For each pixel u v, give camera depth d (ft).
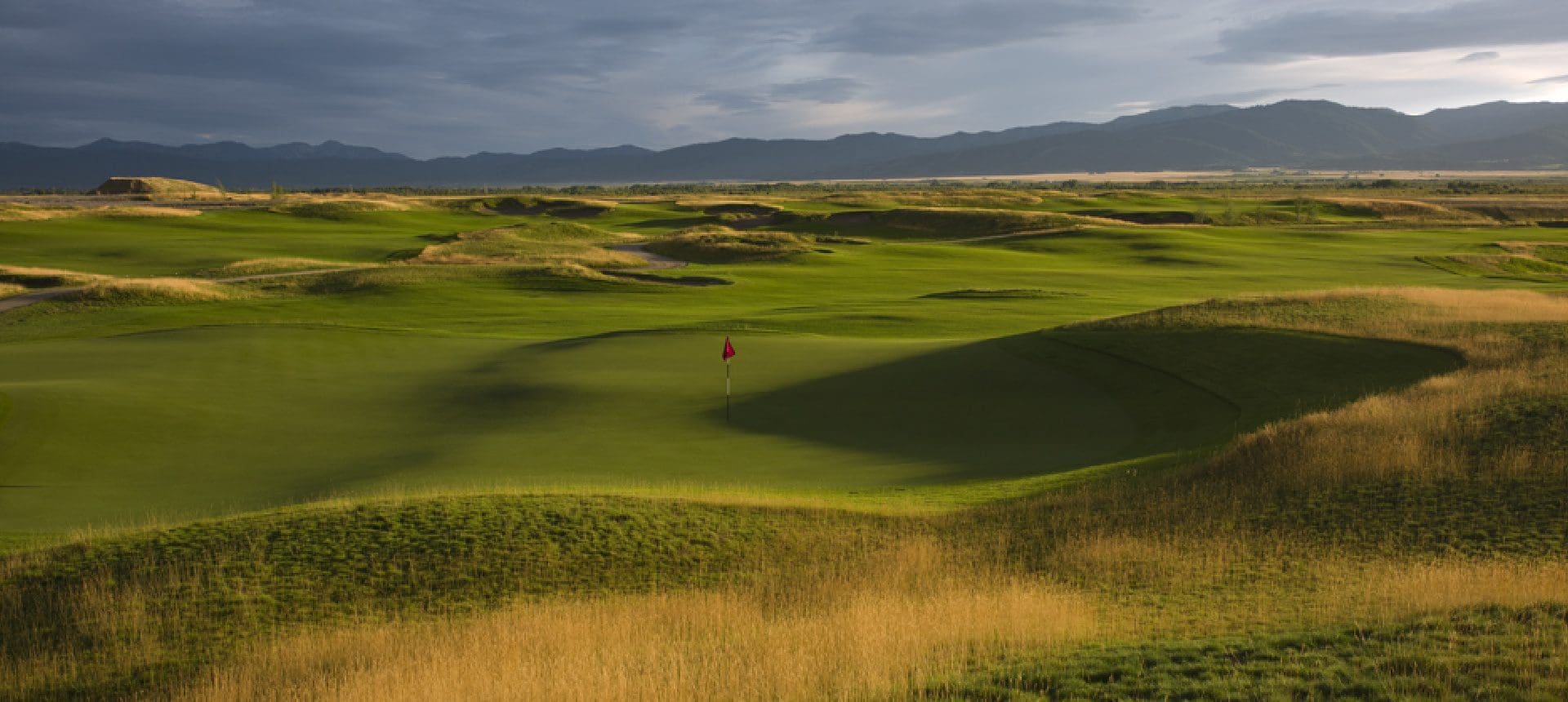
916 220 388.98
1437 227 376.07
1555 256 284.82
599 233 353.51
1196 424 86.28
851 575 53.88
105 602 52.39
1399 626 35.45
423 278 226.99
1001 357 115.55
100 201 540.52
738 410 96.89
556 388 106.11
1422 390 77.51
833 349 126.62
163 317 188.75
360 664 43.24
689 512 62.39
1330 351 99.66
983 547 57.36
